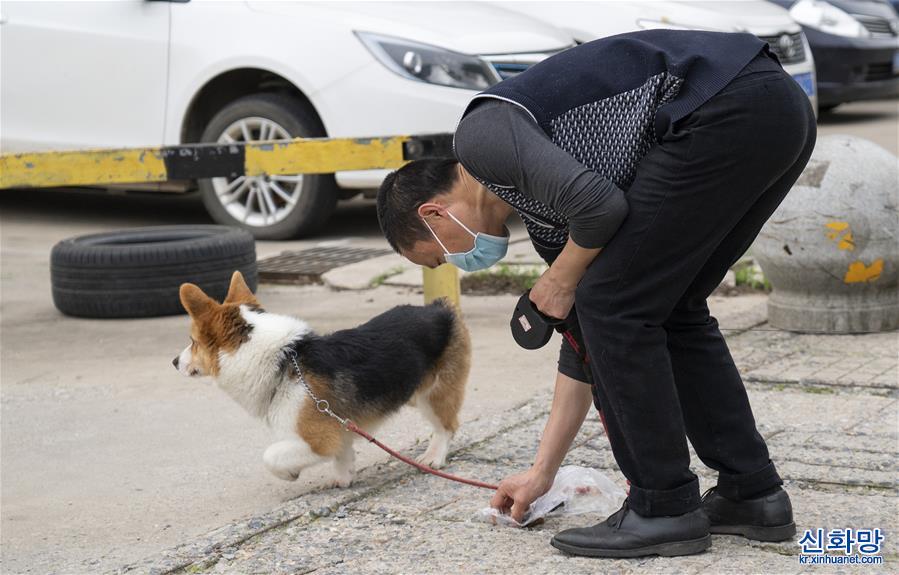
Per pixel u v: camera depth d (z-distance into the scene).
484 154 2.71
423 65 8.18
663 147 2.70
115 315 6.82
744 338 5.60
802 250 5.48
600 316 2.83
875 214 5.36
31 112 9.29
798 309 5.66
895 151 11.20
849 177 5.40
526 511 3.38
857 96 13.50
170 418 4.90
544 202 2.72
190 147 5.81
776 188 2.94
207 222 9.96
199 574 3.19
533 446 4.20
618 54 2.79
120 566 3.31
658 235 2.73
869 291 5.55
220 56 8.67
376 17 8.44
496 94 2.72
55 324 6.78
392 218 3.09
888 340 5.44
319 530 3.48
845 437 4.07
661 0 10.34
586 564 3.04
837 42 13.28
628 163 2.76
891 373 4.86
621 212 2.69
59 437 4.70
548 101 2.72
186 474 4.19
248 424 4.77
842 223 5.37
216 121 8.91
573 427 3.28
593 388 3.13
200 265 6.86
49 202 11.02
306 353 3.86
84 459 4.41
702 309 3.09
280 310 6.84
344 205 10.73
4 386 5.50
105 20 9.01
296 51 8.43
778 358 5.19
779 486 3.14
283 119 8.70
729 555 3.04
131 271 6.76
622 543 3.02
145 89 8.96
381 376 3.93
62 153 5.77
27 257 8.69
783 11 11.26
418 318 4.18
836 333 5.59
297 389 3.80
